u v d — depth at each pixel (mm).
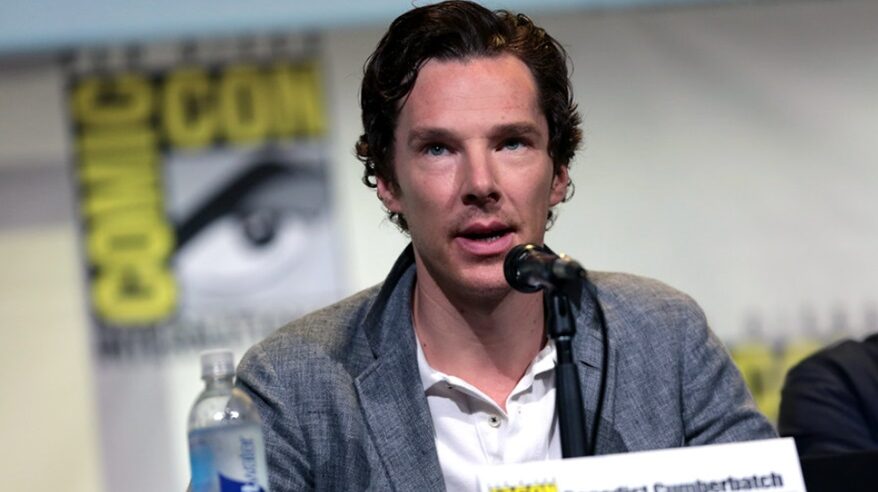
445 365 5410
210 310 11320
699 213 11727
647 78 11852
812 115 11930
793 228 11789
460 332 5340
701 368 5602
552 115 5215
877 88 11984
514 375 5406
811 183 11867
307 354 5516
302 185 11469
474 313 5266
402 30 5109
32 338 11156
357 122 11570
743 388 5684
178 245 11344
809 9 12047
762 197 11789
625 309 5668
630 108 11789
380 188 5508
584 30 11852
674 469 4062
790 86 11945
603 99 11781
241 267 11383
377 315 5566
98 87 11422
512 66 5020
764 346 11633
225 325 11328
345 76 11602
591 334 5516
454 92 4934
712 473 4074
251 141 11477
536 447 5266
